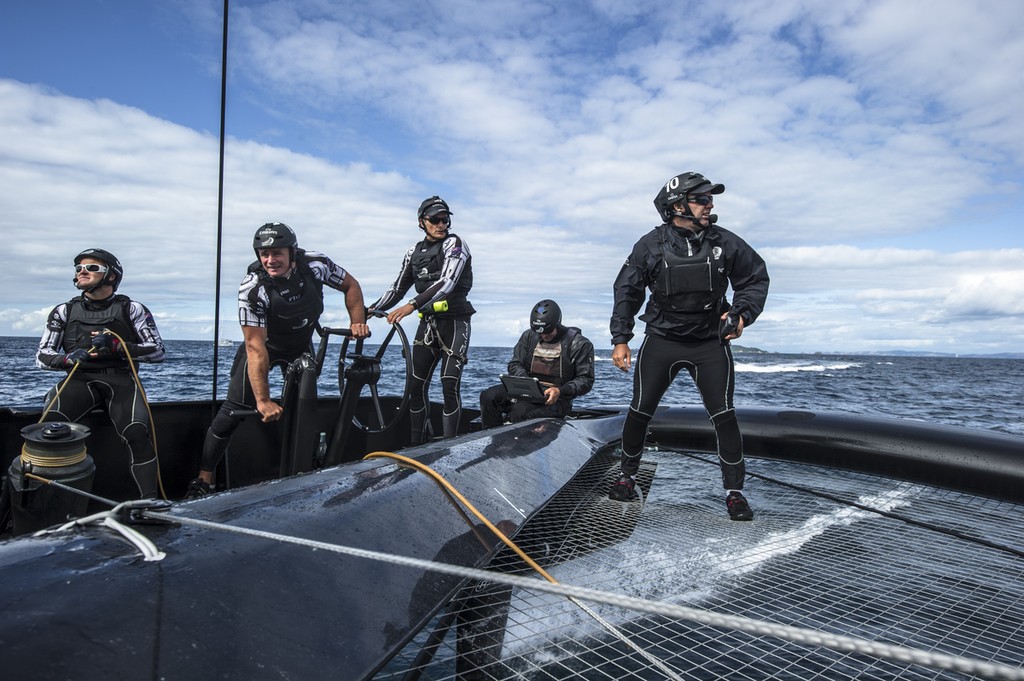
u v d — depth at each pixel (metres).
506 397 5.36
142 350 3.37
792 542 2.79
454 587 1.72
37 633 0.92
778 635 0.83
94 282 3.30
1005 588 2.29
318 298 3.59
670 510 3.30
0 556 1.13
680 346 3.43
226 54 3.46
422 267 4.56
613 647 1.78
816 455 4.48
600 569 2.33
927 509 3.43
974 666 0.73
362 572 1.50
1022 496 3.55
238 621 1.14
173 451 3.93
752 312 3.30
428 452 2.49
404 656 1.53
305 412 3.39
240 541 1.37
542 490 2.84
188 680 0.97
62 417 3.20
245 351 3.47
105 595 1.06
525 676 1.58
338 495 1.81
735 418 3.33
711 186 3.25
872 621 2.01
